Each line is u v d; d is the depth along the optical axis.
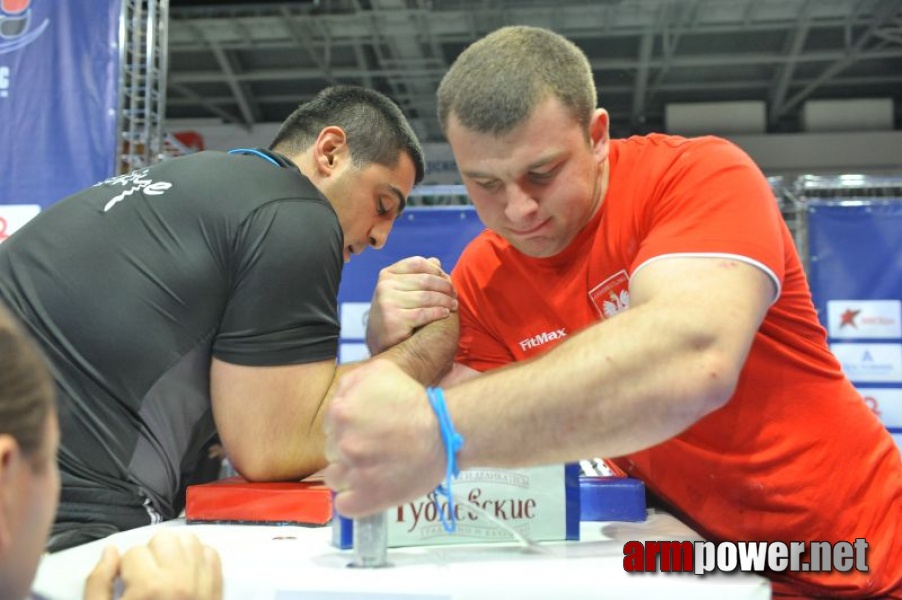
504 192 0.92
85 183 2.41
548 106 0.88
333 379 1.15
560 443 0.67
